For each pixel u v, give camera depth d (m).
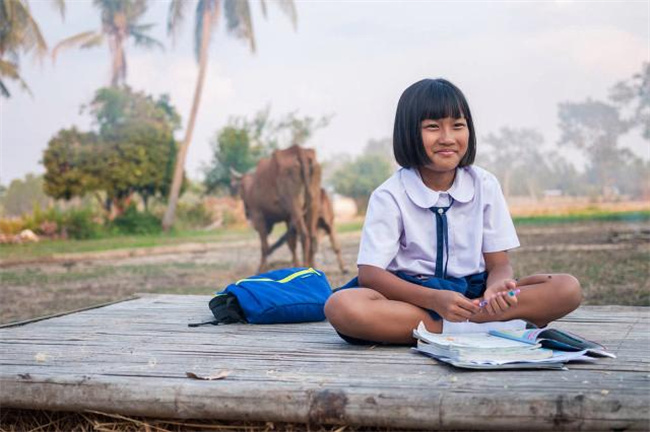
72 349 2.69
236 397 2.09
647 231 8.34
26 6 9.15
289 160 7.86
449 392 1.99
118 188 9.48
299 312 3.30
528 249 7.99
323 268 8.20
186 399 2.12
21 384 2.23
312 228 7.82
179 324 3.30
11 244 9.17
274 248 8.15
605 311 3.58
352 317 2.59
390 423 1.99
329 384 2.11
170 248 9.14
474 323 2.68
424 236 2.75
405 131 2.70
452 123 2.67
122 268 8.38
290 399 2.05
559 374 2.17
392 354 2.52
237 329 3.15
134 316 3.56
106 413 2.19
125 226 9.36
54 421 2.29
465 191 2.77
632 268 6.96
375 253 2.68
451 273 2.76
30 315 6.14
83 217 9.39
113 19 9.27
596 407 1.89
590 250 7.81
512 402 1.93
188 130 9.41
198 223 9.26
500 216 2.81
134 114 9.41
